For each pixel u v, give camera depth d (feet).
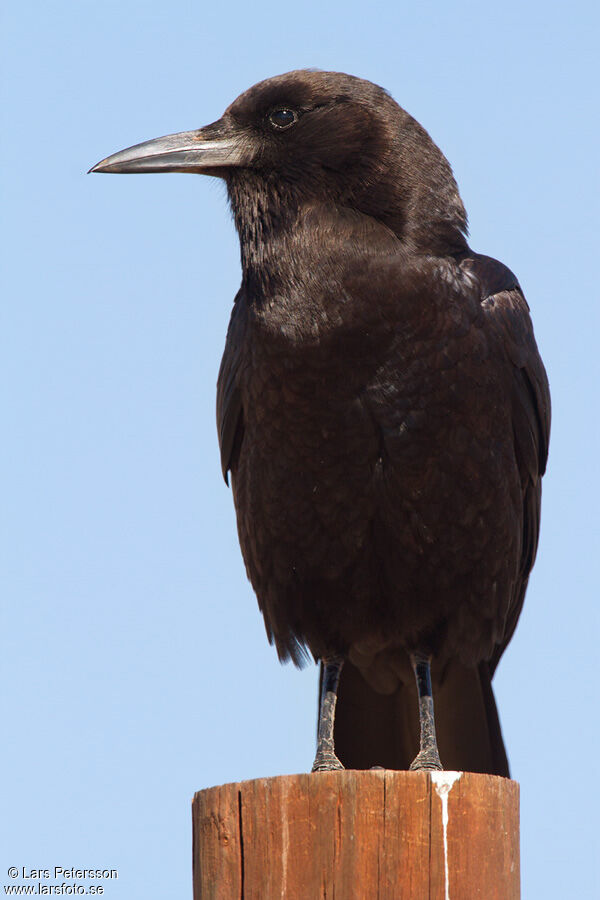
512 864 25.79
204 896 25.71
